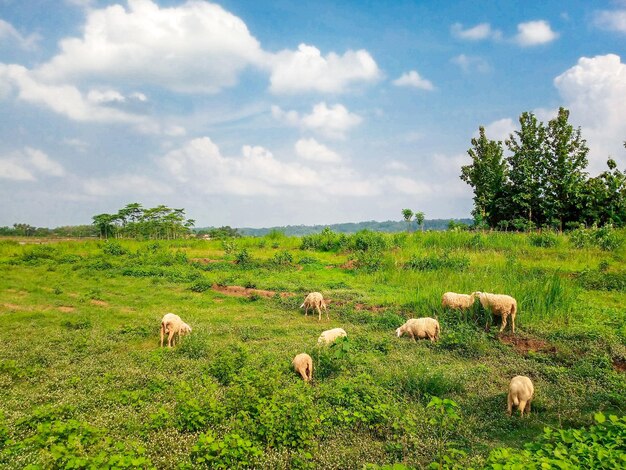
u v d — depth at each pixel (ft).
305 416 24.52
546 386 31.76
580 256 77.71
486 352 39.68
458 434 25.03
